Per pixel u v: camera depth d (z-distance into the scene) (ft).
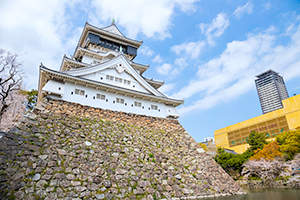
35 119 46.32
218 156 128.88
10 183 32.19
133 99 71.72
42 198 32.78
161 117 75.05
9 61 79.30
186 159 59.72
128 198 40.34
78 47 89.71
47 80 61.21
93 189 38.45
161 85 98.73
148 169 49.62
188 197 47.65
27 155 37.52
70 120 52.13
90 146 47.32
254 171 96.02
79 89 61.98
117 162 46.98
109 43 108.58
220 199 46.39
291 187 78.13
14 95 102.63
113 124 59.67
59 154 41.19
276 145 97.40
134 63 101.09
